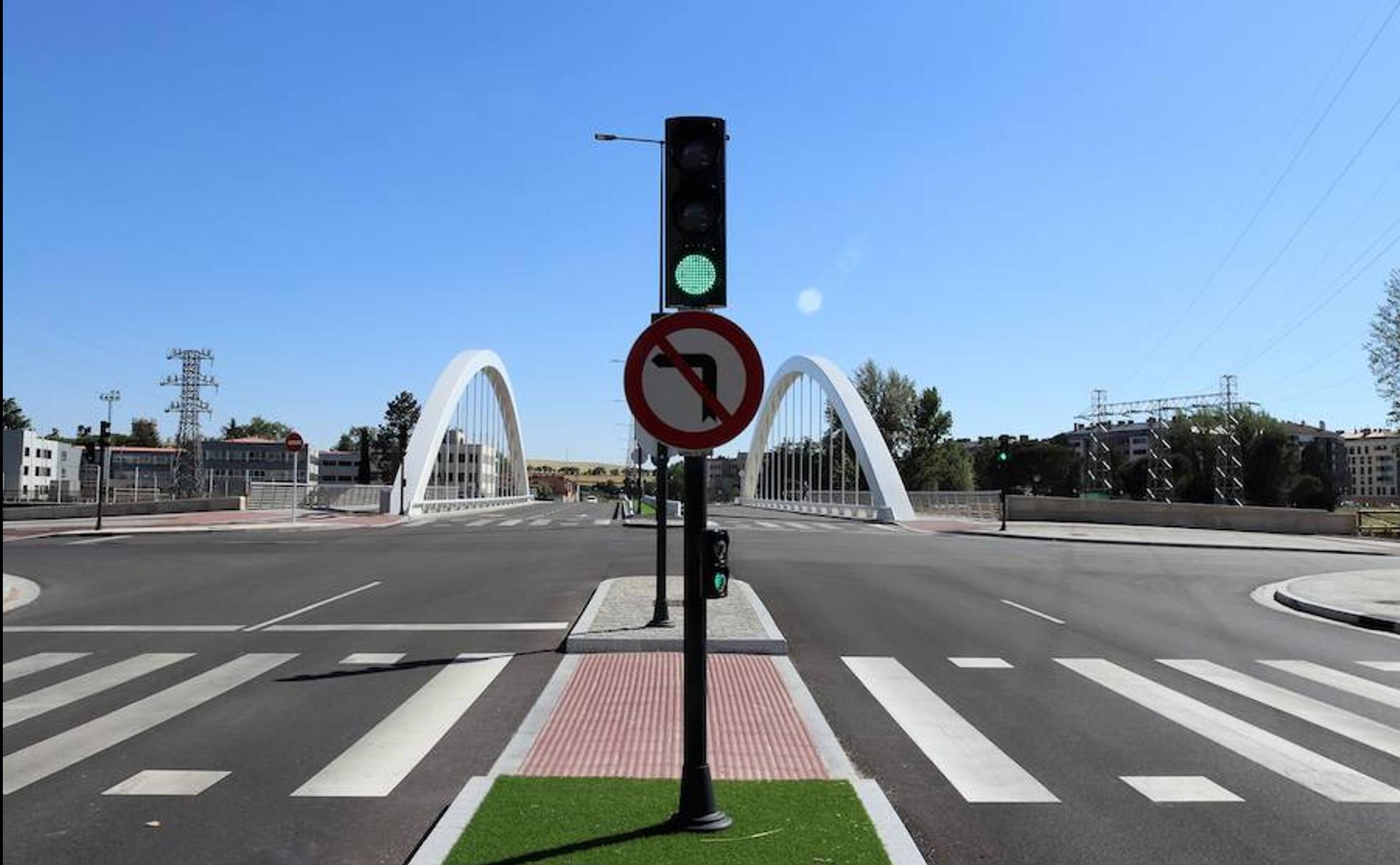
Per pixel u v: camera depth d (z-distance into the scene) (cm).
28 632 1205
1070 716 786
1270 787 602
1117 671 983
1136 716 788
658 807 521
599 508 7406
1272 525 4394
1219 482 9056
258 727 742
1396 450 4606
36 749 681
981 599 1558
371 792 587
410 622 1286
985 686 898
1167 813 554
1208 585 1916
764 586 1678
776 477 8031
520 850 458
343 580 1802
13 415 14712
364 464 12681
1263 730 747
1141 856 490
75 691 870
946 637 1175
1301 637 1248
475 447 9744
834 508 5772
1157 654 1086
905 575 1914
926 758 663
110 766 640
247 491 6081
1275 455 8994
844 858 451
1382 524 4772
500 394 7806
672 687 870
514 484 8506
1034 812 556
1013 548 2888
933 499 5788
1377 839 516
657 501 1195
